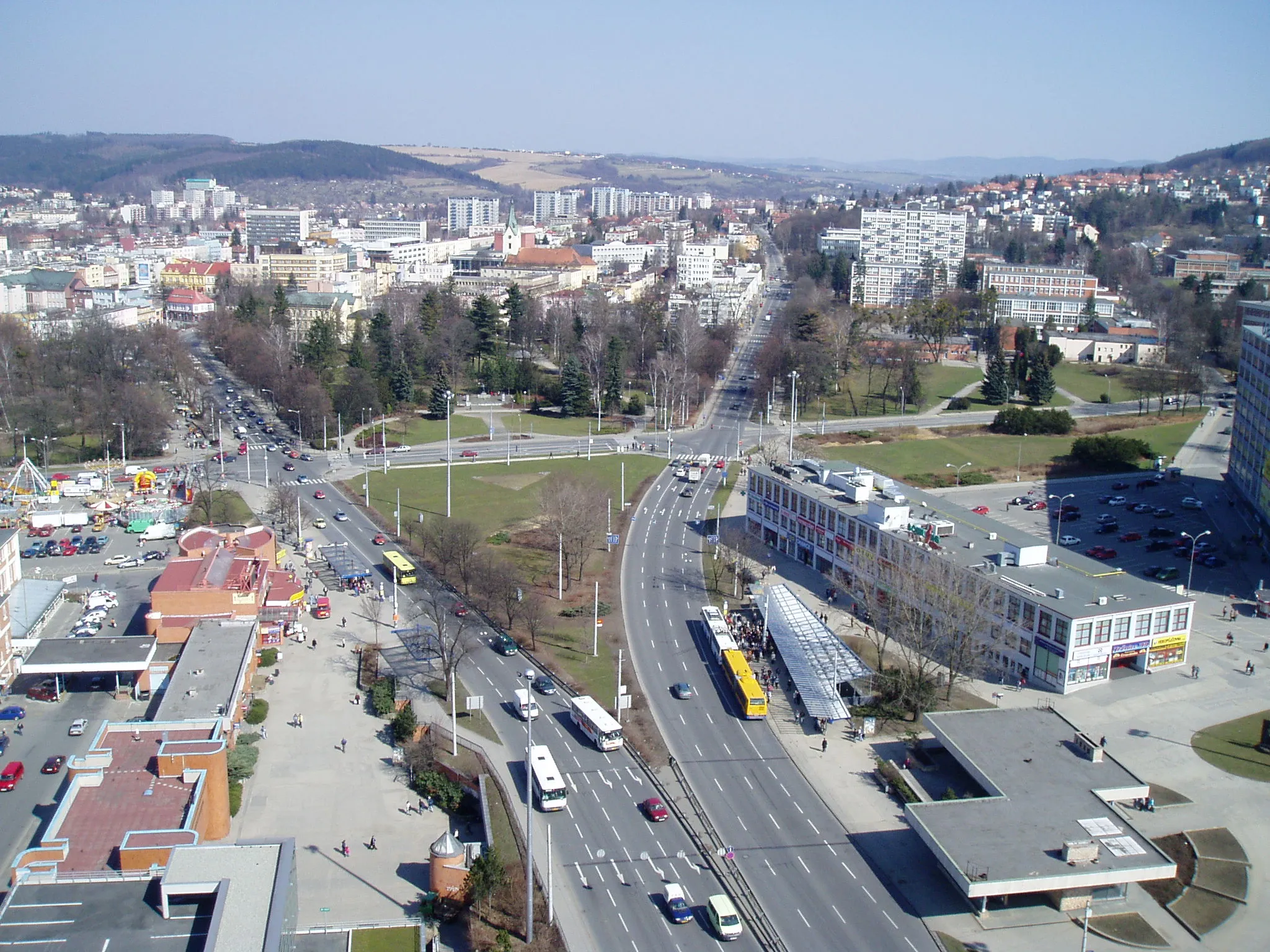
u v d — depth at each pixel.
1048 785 145.25
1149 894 134.88
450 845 134.12
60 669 183.25
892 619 195.75
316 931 122.12
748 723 176.62
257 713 177.62
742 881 135.75
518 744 169.12
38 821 148.38
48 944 99.75
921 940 125.81
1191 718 176.88
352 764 165.62
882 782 159.38
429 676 192.50
